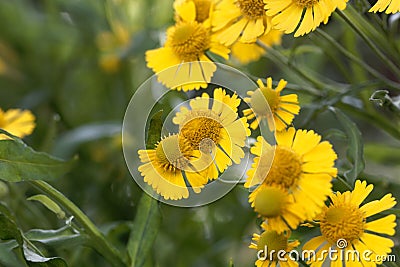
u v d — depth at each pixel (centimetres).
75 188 104
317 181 74
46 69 119
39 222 93
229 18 81
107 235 90
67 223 82
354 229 75
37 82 120
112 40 116
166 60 83
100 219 103
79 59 118
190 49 82
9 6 121
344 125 82
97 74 117
